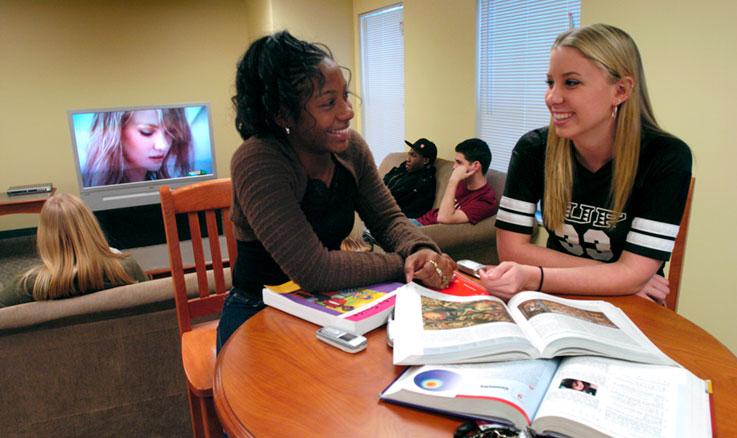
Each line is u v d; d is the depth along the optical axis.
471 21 3.43
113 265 1.84
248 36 5.59
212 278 1.84
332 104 1.13
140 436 1.95
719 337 2.12
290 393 0.86
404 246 1.32
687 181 1.19
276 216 1.16
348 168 1.36
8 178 5.01
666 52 2.15
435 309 1.03
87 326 1.72
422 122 4.19
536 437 0.72
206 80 5.54
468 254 2.92
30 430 1.79
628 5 2.29
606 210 1.30
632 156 1.21
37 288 1.69
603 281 1.21
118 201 4.65
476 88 3.51
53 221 1.69
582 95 1.15
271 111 1.15
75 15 4.96
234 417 0.81
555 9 2.81
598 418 0.69
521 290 1.17
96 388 1.82
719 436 0.71
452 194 2.94
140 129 4.59
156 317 1.79
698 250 2.15
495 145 3.48
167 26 5.29
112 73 5.18
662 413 0.71
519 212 1.43
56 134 5.09
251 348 1.02
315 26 4.99
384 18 4.68
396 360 0.88
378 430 0.76
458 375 0.81
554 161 1.34
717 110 1.99
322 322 1.09
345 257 1.21
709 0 1.95
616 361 0.85
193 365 1.43
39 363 1.71
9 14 4.76
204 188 1.62
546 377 0.81
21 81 4.89
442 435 0.74
